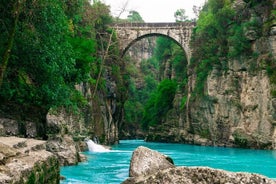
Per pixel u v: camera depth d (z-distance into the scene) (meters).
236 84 54.22
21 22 21.86
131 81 113.50
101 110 57.62
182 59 82.31
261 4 53.22
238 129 51.84
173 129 70.94
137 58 138.38
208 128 58.88
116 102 67.75
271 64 49.34
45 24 22.66
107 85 64.12
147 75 124.94
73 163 24.70
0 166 9.98
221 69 56.94
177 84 79.00
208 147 53.03
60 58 24.23
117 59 69.44
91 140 43.09
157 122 79.56
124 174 21.28
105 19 70.19
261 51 51.25
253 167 27.06
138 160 14.16
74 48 34.28
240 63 53.88
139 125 102.56
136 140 87.12
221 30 57.84
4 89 22.41
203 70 60.78
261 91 49.72
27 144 14.98
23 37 22.28
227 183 8.40
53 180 13.70
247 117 51.38
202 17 65.50
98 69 60.47
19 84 23.61
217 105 56.59
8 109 22.83
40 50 22.81
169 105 79.62
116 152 37.75
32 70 24.34
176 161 31.33
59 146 24.88
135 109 105.69
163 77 95.44
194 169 8.74
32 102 24.77
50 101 25.38
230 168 26.61
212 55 59.34
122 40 73.38
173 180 8.70
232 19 56.84
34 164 11.48
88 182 18.55
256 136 49.28
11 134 21.55
